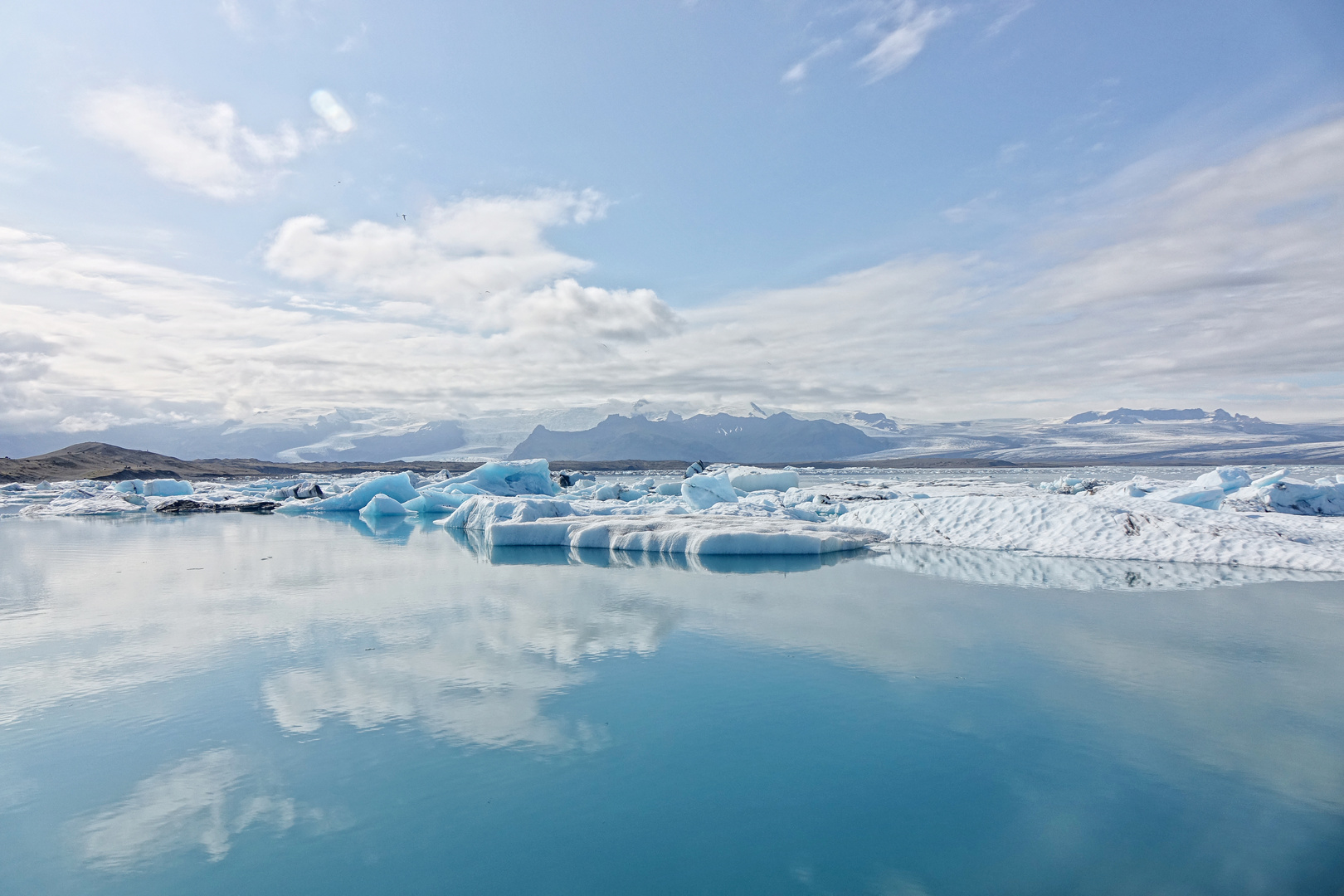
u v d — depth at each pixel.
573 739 6.64
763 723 7.01
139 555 20.11
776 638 10.13
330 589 14.35
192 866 4.66
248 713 7.39
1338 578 14.05
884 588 13.79
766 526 21.08
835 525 23.08
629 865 4.62
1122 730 6.72
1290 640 9.72
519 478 39.31
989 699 7.58
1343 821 5.06
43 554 20.34
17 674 8.72
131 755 6.39
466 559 18.81
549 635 10.43
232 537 25.42
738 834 5.00
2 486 54.34
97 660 9.26
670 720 7.08
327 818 5.27
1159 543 17.00
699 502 29.52
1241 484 25.25
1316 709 7.20
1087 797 5.46
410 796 5.57
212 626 11.20
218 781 5.88
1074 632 10.28
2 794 5.69
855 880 4.42
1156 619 11.00
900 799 5.47
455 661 9.13
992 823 5.10
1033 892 4.28
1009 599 12.57
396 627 10.98
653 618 11.41
